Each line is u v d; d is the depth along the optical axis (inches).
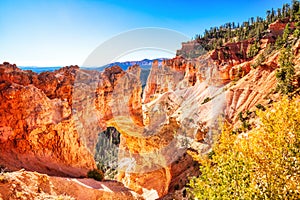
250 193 281.4
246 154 333.4
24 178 398.3
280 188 275.9
